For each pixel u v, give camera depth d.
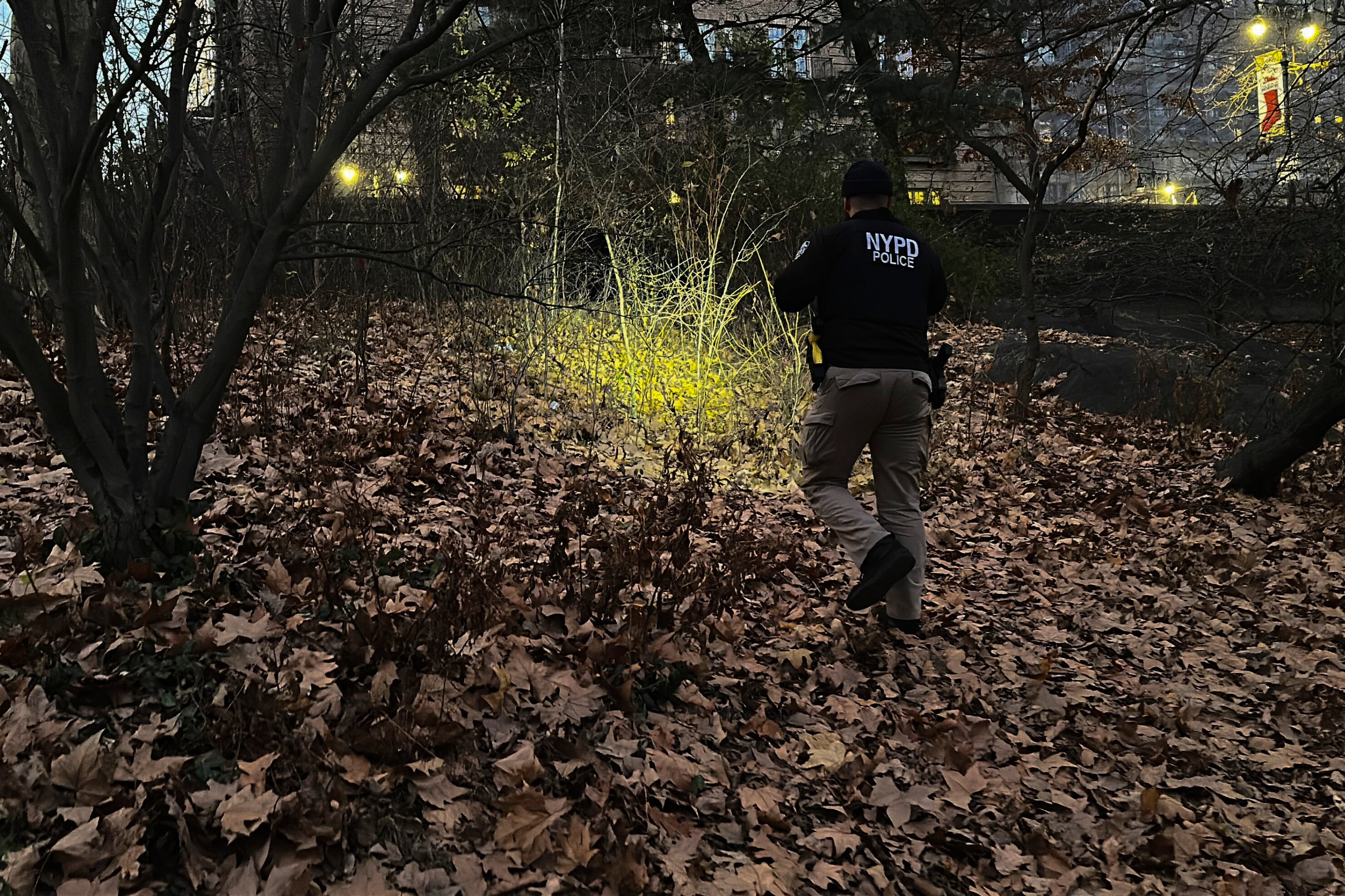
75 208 2.85
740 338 7.89
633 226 7.72
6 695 2.34
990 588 5.10
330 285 8.27
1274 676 4.50
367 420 5.51
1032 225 9.57
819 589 4.61
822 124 13.60
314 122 3.45
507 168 7.66
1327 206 8.29
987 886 2.80
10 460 4.03
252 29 3.75
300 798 2.30
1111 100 14.49
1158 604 5.15
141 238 3.19
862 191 4.27
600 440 6.30
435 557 3.80
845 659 3.90
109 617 2.74
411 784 2.49
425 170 7.86
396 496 4.51
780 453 6.54
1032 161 9.98
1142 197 14.41
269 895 2.08
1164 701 4.10
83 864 2.02
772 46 13.37
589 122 8.23
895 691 3.77
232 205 3.39
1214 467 7.98
